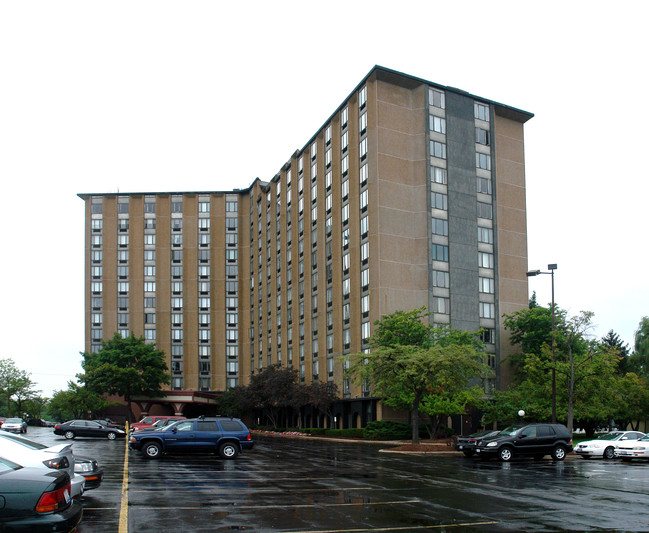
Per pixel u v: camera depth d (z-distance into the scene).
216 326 90.19
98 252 90.81
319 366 64.12
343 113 62.31
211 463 25.77
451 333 48.69
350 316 58.19
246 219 92.31
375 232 54.91
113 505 14.41
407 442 45.66
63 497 8.93
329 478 20.58
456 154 58.66
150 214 91.94
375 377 39.44
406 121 57.66
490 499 16.05
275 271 79.00
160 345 89.25
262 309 83.06
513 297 60.50
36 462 9.83
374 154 55.84
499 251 60.41
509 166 63.00
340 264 61.22
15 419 55.28
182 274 91.06
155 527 11.85
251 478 20.27
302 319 70.50
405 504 15.05
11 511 8.42
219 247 91.88
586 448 32.78
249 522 12.48
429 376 37.28
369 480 20.14
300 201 72.50
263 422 80.19
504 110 62.94
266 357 80.44
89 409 75.75
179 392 79.56
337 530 11.80
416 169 57.09
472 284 57.38
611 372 44.03
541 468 25.45
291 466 24.89
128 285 90.12
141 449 27.80
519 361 56.34
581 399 43.34
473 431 53.66
